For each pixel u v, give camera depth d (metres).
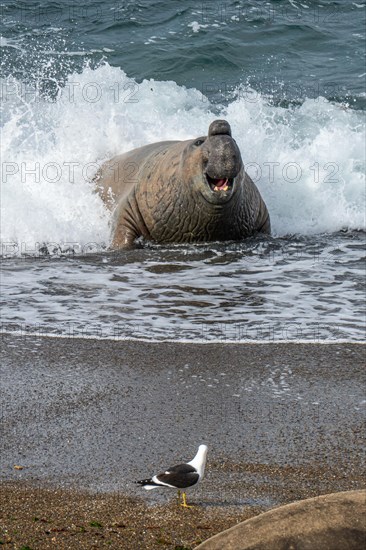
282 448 21.39
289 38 77.62
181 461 20.64
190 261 39.72
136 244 42.66
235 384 25.39
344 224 47.47
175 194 41.28
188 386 25.20
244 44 76.06
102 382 25.42
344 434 22.16
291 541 10.39
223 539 10.66
